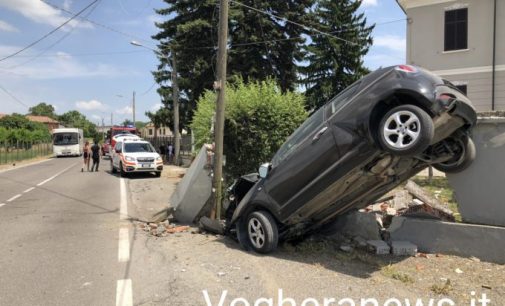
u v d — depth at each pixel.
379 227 7.58
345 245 7.07
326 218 7.11
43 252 7.05
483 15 19.92
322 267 6.07
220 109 9.02
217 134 9.00
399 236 7.00
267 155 12.49
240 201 8.01
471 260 6.27
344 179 5.89
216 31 27.92
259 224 6.80
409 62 21.67
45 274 5.88
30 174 24.06
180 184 10.30
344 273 5.80
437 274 5.75
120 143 23.67
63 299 4.96
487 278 5.56
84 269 6.09
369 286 5.30
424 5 21.30
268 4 27.66
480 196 6.70
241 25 27.45
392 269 5.91
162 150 39.78
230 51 27.22
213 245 7.44
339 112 5.98
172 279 5.59
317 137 6.16
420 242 6.80
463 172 6.82
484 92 20.00
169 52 31.17
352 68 28.22
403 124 5.23
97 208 11.84
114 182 19.30
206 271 5.91
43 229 8.94
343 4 28.23
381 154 5.57
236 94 12.89
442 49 20.91
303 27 28.00
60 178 21.31
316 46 28.11
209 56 28.38
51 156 53.47
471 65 20.25
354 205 7.04
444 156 6.34
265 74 27.69
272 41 27.59
